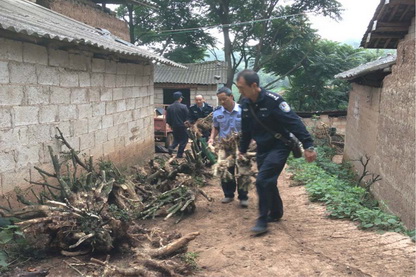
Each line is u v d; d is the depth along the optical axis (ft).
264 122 13.70
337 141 58.85
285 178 26.45
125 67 28.07
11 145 15.92
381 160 25.95
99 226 12.69
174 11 98.02
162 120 44.21
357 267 11.14
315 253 12.29
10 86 15.79
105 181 16.79
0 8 18.12
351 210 16.47
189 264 11.68
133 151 30.25
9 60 15.66
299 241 13.38
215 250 13.00
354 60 91.81
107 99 25.05
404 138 20.70
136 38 99.76
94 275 11.37
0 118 15.26
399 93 22.09
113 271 10.76
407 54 20.70
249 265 11.59
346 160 42.70
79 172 21.25
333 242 13.24
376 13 25.62
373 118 29.68
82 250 13.16
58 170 15.62
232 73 97.40
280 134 13.79
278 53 89.76
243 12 94.22
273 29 96.07
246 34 96.63
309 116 69.62
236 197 20.51
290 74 98.78
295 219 16.07
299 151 14.12
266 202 13.91
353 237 13.67
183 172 23.40
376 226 14.82
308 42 93.09
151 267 11.31
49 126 18.52
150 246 13.03
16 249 13.01
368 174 29.14
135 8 95.20
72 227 12.68
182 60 101.40
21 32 14.52
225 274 11.11
